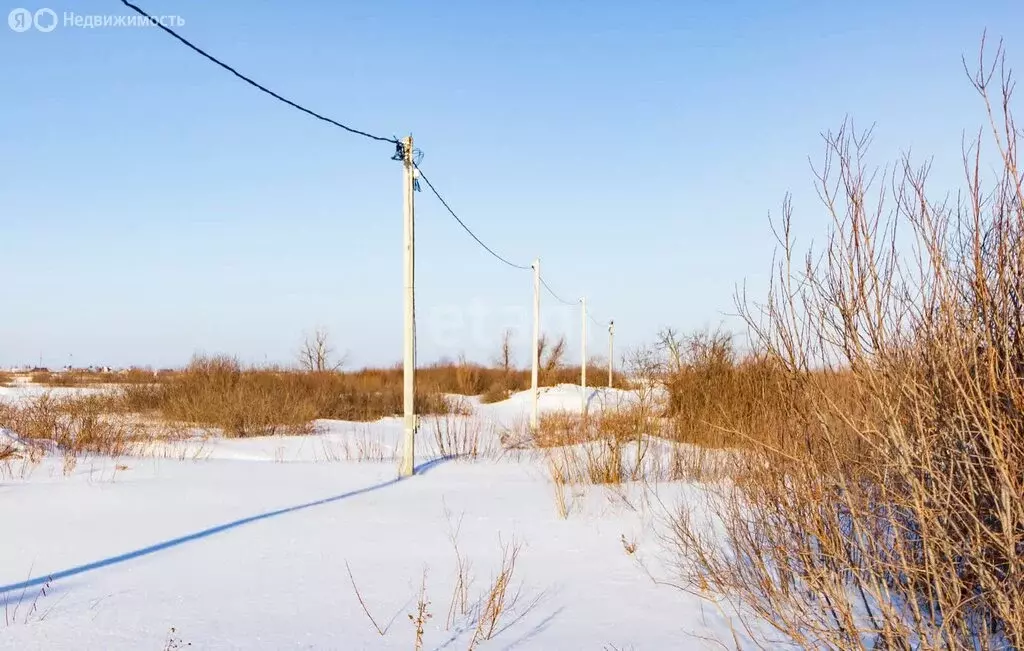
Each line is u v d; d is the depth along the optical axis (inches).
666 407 434.0
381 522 269.0
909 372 113.2
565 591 182.2
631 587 184.5
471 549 227.0
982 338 108.1
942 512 106.6
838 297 124.9
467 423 767.1
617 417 415.8
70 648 143.8
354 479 385.7
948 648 109.7
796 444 136.3
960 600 110.9
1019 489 98.3
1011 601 103.5
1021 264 104.8
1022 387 101.7
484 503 307.0
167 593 181.5
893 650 116.1
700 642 145.6
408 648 144.0
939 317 110.2
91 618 162.1
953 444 109.5
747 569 170.9
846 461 128.6
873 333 118.3
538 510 289.0
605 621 159.3
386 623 158.6
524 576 196.2
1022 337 105.3
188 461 445.1
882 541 123.3
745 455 174.7
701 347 437.7
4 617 162.4
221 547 229.9
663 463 379.2
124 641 147.6
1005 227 105.2
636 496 305.9
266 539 241.3
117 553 221.6
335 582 191.2
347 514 284.5
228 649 143.4
